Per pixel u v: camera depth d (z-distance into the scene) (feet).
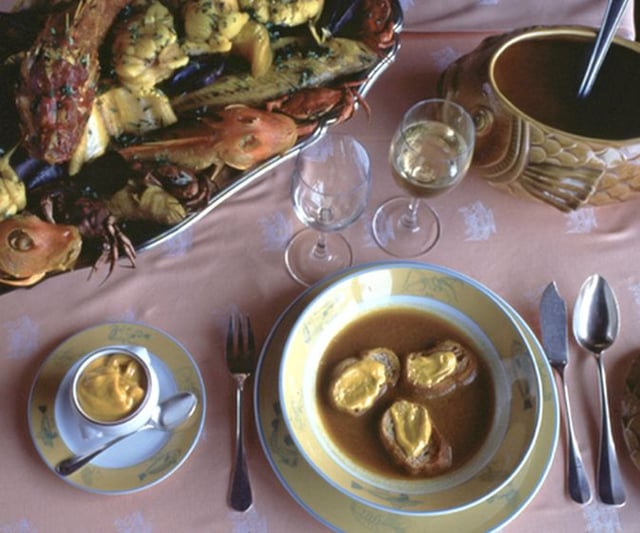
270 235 2.81
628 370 2.64
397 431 2.39
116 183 2.58
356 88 2.88
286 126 2.69
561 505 2.41
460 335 2.63
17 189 2.43
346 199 2.59
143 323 2.61
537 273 2.84
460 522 2.30
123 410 2.27
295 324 2.47
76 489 2.33
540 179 2.74
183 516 2.33
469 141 2.62
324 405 2.48
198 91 2.77
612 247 2.90
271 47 2.86
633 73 2.84
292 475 2.33
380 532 2.27
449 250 2.86
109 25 2.62
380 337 2.62
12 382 2.48
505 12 3.31
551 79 2.88
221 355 2.59
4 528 2.28
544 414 2.47
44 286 2.62
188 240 2.77
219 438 2.45
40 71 2.42
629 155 2.61
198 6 2.69
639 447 2.44
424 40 3.24
